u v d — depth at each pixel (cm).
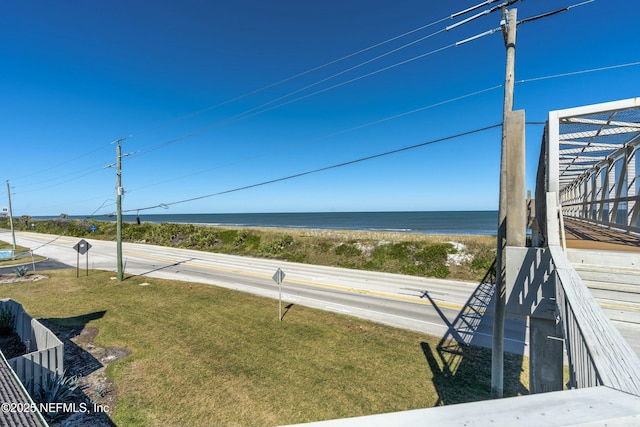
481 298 1486
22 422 412
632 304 418
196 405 671
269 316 1228
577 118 646
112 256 2942
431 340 1003
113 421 621
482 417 103
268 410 657
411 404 677
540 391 505
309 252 2727
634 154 985
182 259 2772
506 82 642
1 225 8062
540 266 490
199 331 1072
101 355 893
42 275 2019
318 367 830
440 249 2181
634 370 154
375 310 1305
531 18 626
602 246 663
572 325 272
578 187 2216
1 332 1066
